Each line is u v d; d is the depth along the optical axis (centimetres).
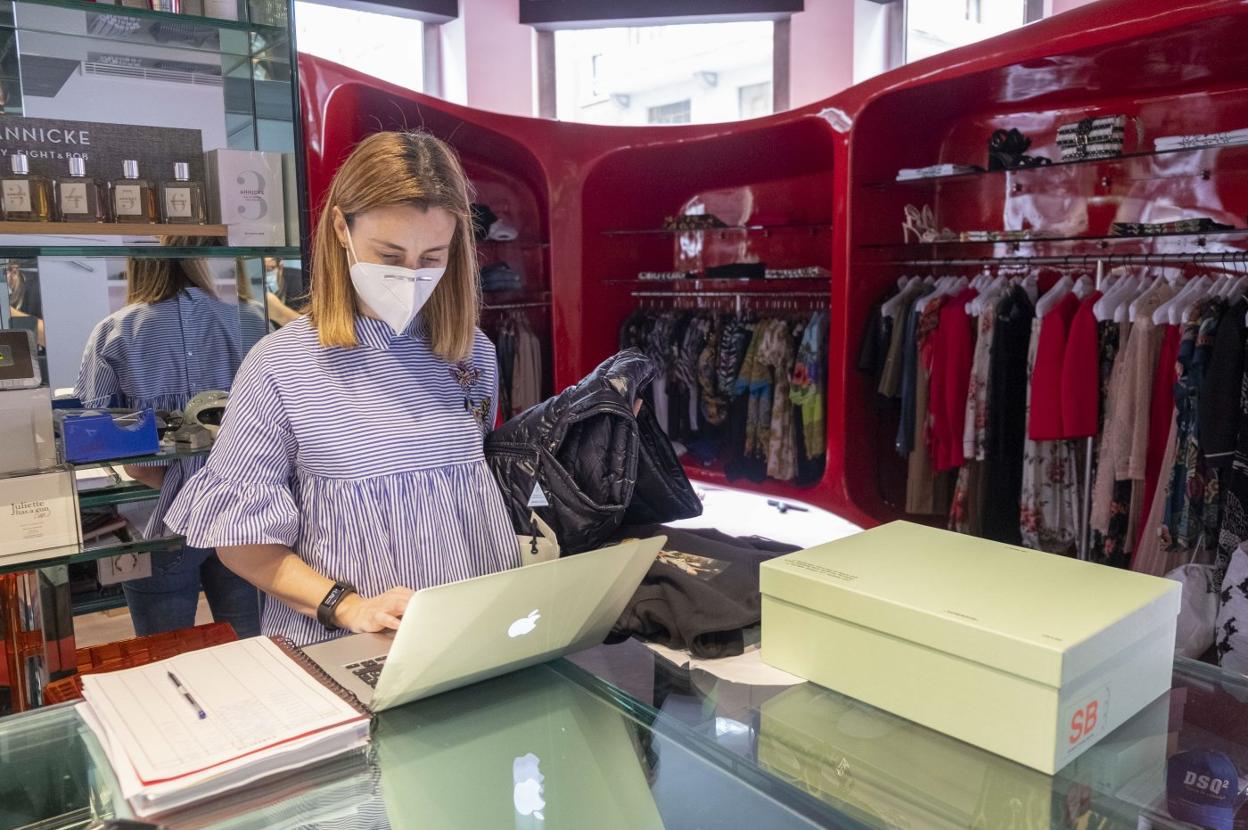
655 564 127
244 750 80
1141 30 294
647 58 570
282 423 126
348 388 129
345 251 126
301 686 93
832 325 428
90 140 163
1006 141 373
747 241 548
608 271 536
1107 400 333
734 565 132
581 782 86
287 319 188
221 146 186
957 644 88
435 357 137
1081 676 84
